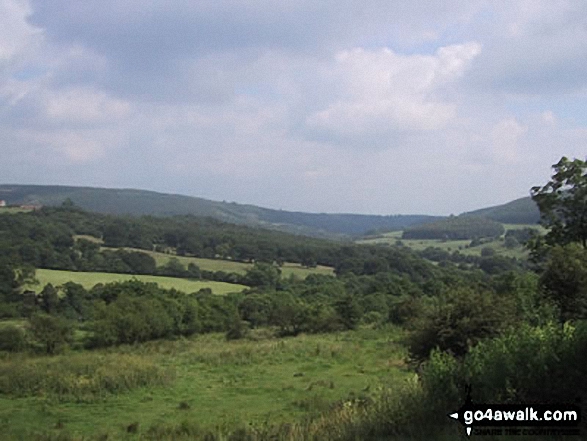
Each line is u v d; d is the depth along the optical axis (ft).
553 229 73.82
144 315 152.87
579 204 71.77
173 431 52.49
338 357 103.19
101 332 144.05
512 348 29.04
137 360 100.37
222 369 96.63
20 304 191.42
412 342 53.83
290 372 90.68
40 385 79.05
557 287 51.44
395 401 32.65
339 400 57.31
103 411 66.13
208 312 180.04
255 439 37.91
